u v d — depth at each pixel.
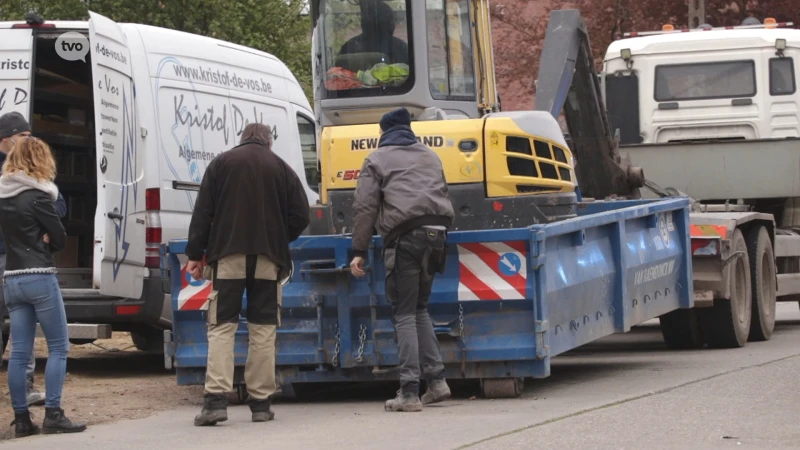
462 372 10.44
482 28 13.48
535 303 10.16
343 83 12.73
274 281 9.75
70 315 12.73
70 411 10.41
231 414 10.34
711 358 13.52
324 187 11.70
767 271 15.97
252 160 9.68
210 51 14.27
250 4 32.22
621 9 32.06
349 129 11.69
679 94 18.17
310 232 11.72
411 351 9.96
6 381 12.07
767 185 16.41
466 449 8.05
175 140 13.30
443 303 10.35
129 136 12.62
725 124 18.02
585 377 11.95
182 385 11.23
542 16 33.09
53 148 14.36
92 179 14.81
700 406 9.65
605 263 11.58
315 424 9.49
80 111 14.72
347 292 10.46
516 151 11.41
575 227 10.72
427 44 12.62
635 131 18.33
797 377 11.27
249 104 14.84
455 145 11.35
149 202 12.81
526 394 10.77
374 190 9.93
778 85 17.86
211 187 9.68
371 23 12.70
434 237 9.84
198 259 9.80
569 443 8.18
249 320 9.78
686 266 13.62
